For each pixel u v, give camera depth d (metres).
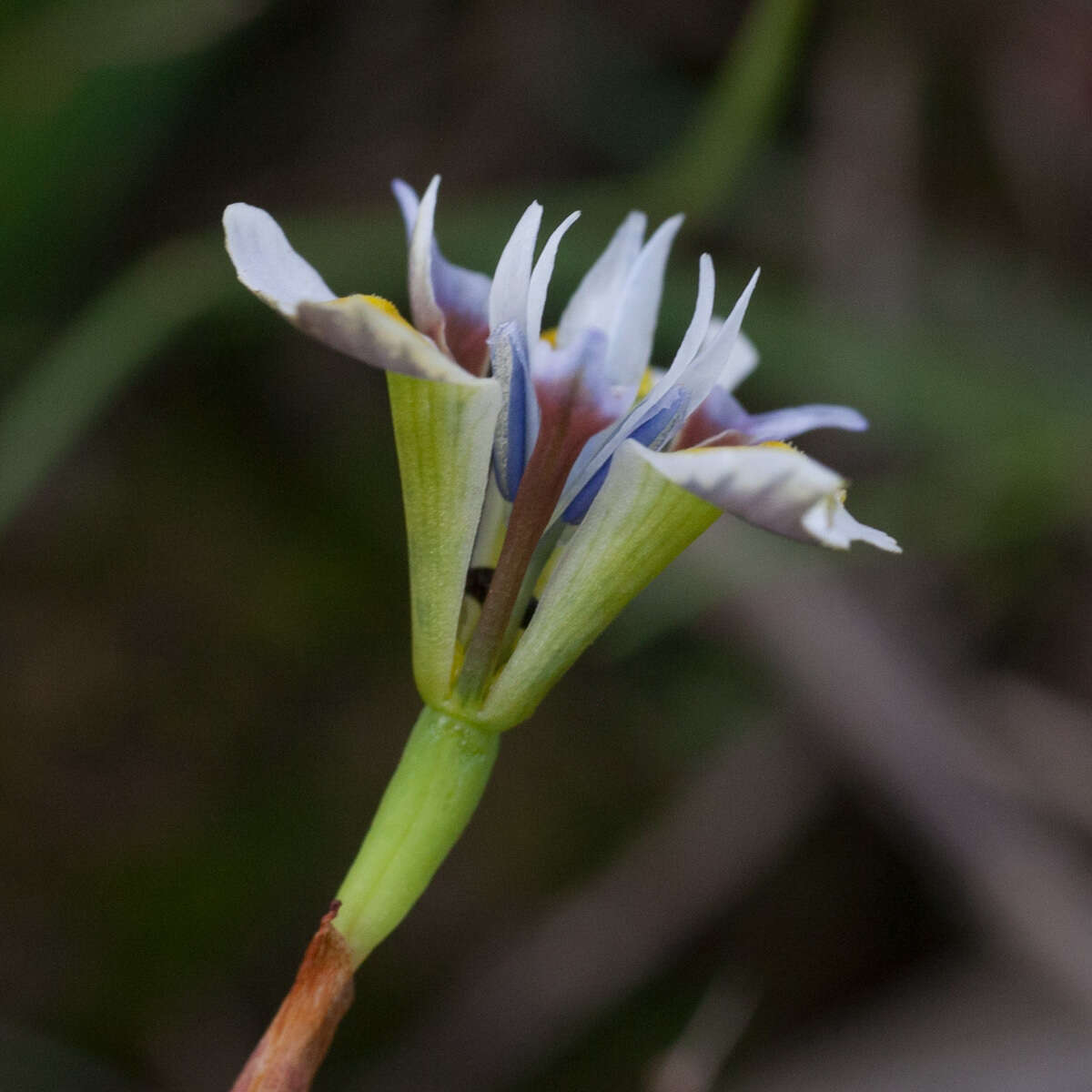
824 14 0.37
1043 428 0.32
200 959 0.31
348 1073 0.31
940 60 0.38
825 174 0.36
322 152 0.38
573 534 0.21
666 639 0.36
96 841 0.30
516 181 0.39
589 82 0.38
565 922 0.32
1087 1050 0.27
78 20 0.30
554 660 0.21
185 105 0.35
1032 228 0.39
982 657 0.34
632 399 0.21
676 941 0.33
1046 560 0.34
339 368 0.38
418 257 0.21
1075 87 0.38
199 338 0.35
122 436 0.35
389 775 0.33
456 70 0.39
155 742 0.32
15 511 0.31
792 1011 0.34
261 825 0.32
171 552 0.34
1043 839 0.29
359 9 0.38
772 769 0.34
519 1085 0.31
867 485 0.34
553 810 0.34
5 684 0.31
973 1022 0.28
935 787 0.30
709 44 0.38
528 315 0.21
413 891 0.21
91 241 0.35
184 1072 0.30
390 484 0.37
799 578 0.31
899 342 0.32
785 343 0.32
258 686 0.33
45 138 0.31
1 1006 0.29
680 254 0.34
